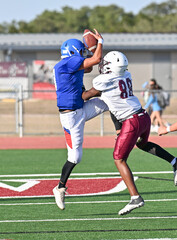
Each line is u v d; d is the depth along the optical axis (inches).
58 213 671.8
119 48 3341.5
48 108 2738.7
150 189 820.6
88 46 656.4
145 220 628.4
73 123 657.0
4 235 566.3
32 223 619.5
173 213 664.4
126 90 636.7
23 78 3080.7
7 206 714.8
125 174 613.9
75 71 642.2
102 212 674.8
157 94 1635.1
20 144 1478.8
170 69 3420.3
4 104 2896.2
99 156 1224.2
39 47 3373.5
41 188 843.4
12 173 996.6
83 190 823.1
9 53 3326.8
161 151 677.3
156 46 3351.4
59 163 1126.4
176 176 676.1
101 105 681.0
